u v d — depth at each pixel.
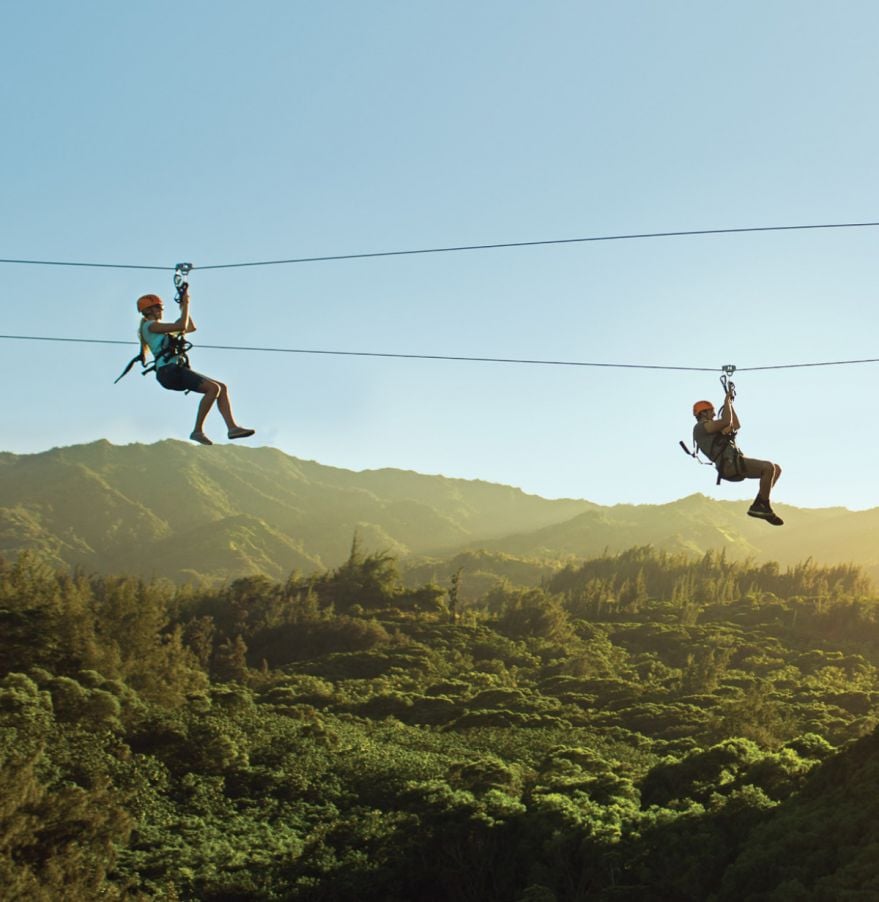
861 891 32.75
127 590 124.81
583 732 100.88
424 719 112.88
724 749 59.34
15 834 37.00
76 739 63.53
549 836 48.59
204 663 141.62
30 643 87.31
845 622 195.62
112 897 37.59
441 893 49.78
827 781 46.16
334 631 167.88
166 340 14.52
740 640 182.12
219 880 48.12
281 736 79.25
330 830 55.56
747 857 39.44
